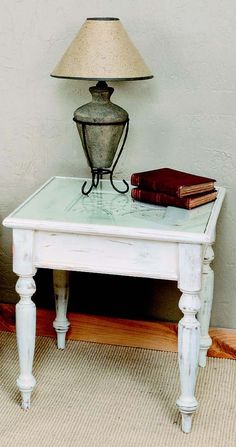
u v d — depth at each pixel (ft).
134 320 8.07
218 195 7.10
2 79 7.74
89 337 8.17
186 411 6.47
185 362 6.38
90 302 8.21
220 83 7.40
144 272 6.31
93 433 6.51
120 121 6.83
